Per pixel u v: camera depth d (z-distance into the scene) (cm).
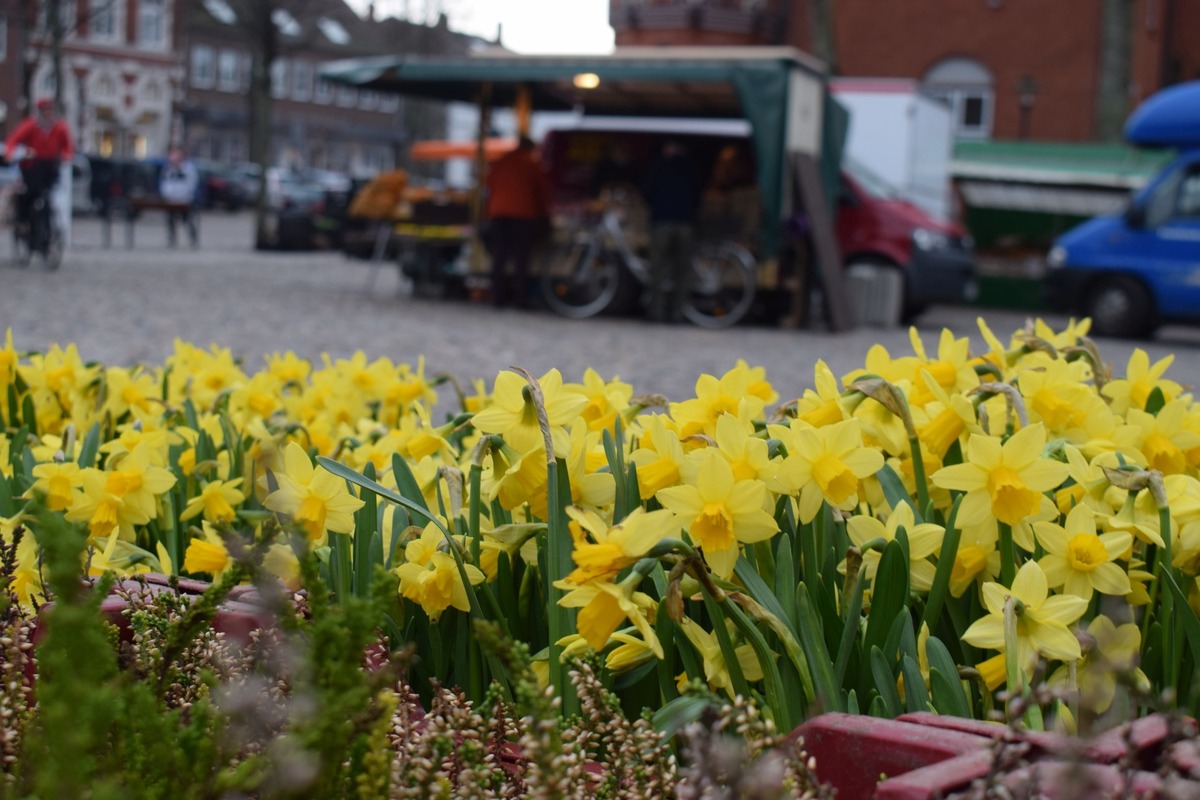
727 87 1677
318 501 190
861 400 196
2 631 161
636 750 143
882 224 1731
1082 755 118
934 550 180
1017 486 172
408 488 206
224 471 274
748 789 120
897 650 172
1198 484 188
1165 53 3538
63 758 98
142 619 170
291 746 114
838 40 3494
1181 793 116
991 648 171
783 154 1510
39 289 1530
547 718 125
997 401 225
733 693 164
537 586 193
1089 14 3322
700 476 158
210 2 7394
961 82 3444
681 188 1537
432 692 193
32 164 1834
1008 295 2322
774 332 1535
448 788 134
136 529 257
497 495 187
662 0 2917
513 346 1210
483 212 1761
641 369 1067
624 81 1588
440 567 184
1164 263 1741
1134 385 254
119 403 330
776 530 159
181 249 2817
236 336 1184
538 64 1591
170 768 112
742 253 1574
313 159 8056
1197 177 1739
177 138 6725
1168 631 179
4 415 331
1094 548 175
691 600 178
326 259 2878
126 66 6425
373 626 118
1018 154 2373
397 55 5366
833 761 143
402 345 1180
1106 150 2333
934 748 137
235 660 162
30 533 201
